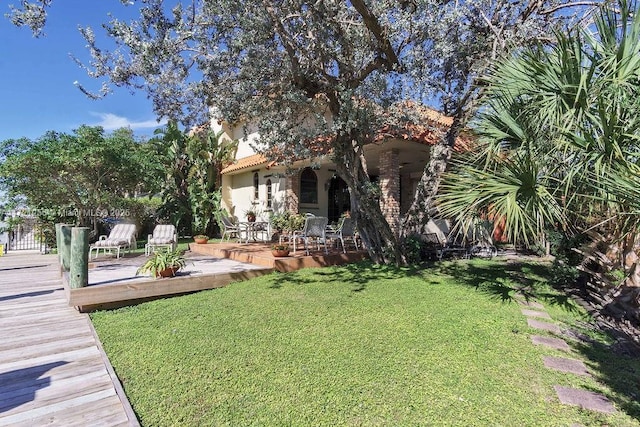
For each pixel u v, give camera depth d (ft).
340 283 25.59
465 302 21.02
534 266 31.91
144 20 20.57
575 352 14.83
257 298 21.94
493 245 38.58
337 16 21.91
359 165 30.55
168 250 28.30
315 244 41.50
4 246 51.47
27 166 42.91
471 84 29.37
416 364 13.46
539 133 17.04
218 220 53.93
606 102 14.51
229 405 10.93
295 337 15.92
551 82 16.46
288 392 11.60
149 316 19.10
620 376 12.87
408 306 20.12
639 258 17.99
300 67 23.56
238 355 14.20
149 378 12.53
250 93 24.02
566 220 18.01
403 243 32.78
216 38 21.79
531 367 13.39
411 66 22.95
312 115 26.68
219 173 59.93
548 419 10.31
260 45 22.04
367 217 33.32
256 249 38.34
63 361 14.06
